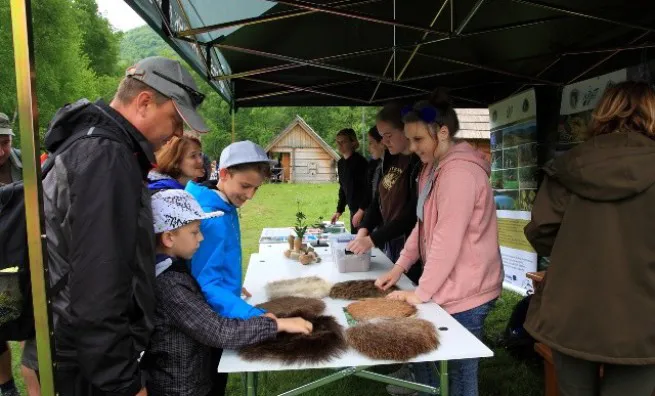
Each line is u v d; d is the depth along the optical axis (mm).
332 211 13281
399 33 3346
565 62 3689
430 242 1810
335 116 36375
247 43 3455
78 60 23172
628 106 1292
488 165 1751
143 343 1012
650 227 1208
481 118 9844
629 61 3303
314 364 1198
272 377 2900
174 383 1269
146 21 1730
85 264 889
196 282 1324
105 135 989
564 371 1373
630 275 1225
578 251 1300
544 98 4086
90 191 915
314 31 3279
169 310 1223
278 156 28391
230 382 2949
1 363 2330
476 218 1671
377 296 1778
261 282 2059
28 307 1050
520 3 2658
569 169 1332
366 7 2844
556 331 1317
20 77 821
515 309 3109
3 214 1049
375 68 4234
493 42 3342
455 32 2588
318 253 2768
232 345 1229
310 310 1510
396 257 3041
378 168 3176
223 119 30625
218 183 1577
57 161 958
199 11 2613
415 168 2391
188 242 1244
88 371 911
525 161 4301
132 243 946
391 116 2516
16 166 2773
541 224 1411
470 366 1730
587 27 3018
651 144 1243
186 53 2492
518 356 3061
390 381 1387
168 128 1135
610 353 1228
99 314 886
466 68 4074
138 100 1067
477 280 1675
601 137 1315
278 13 2506
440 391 1378
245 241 8320
